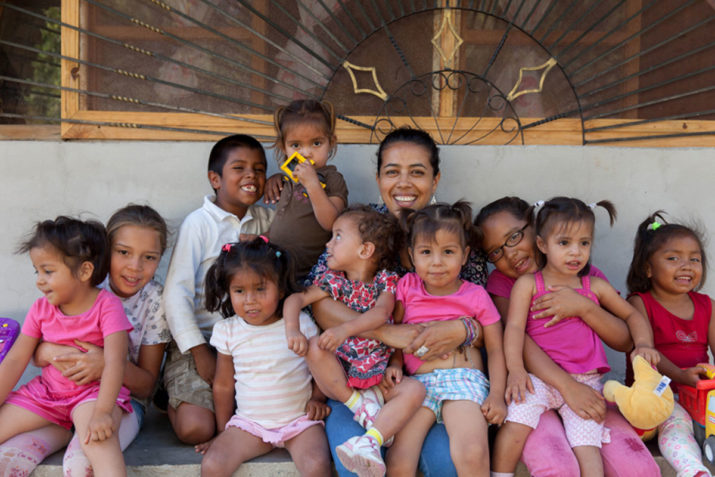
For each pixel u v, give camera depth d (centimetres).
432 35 307
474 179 299
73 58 295
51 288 208
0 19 315
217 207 264
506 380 219
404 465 201
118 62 303
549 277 232
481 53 309
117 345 212
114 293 238
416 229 219
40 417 212
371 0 304
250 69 303
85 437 197
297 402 222
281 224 262
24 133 303
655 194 298
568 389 212
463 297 226
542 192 299
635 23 304
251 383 221
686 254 238
